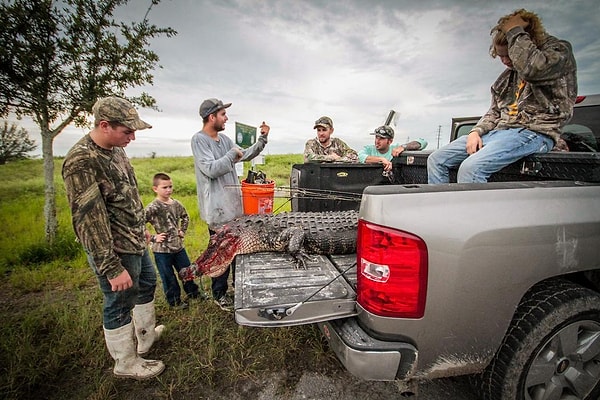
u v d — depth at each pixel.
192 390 2.17
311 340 2.62
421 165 3.16
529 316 1.62
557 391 1.77
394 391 2.14
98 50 4.55
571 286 1.70
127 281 2.05
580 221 1.60
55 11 4.23
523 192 1.56
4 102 4.47
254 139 4.63
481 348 1.56
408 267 1.41
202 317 3.04
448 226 1.42
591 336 1.79
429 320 1.46
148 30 4.79
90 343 2.62
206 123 3.17
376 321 1.47
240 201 3.46
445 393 2.09
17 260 4.57
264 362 2.43
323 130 5.28
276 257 2.64
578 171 1.78
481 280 1.47
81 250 4.91
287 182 10.98
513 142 2.14
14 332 2.75
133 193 2.26
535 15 2.12
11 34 4.05
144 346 2.54
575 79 2.15
